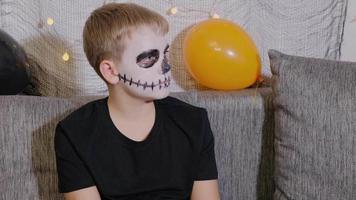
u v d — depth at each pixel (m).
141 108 0.95
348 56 1.44
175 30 1.38
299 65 1.09
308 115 1.06
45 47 1.34
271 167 1.21
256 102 1.18
